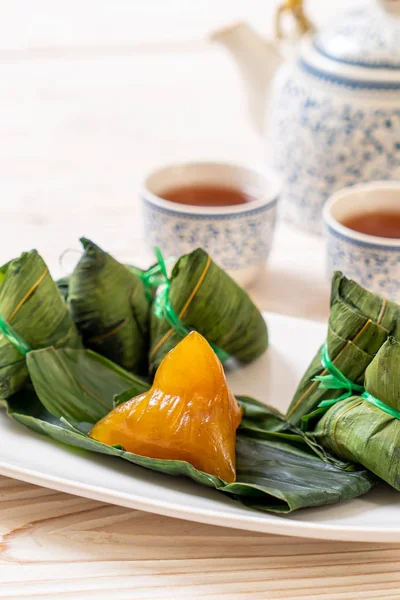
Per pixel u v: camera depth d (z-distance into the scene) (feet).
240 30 2.58
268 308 2.30
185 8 4.19
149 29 3.98
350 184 2.41
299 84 2.43
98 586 1.67
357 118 2.35
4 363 1.89
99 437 1.82
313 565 1.71
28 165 2.81
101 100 3.28
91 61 3.64
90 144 2.94
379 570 1.71
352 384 1.85
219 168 2.39
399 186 2.26
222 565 1.71
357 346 1.84
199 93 3.40
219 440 1.79
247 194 2.38
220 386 1.82
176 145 2.95
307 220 2.52
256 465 1.82
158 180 2.37
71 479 1.75
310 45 2.48
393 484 1.73
